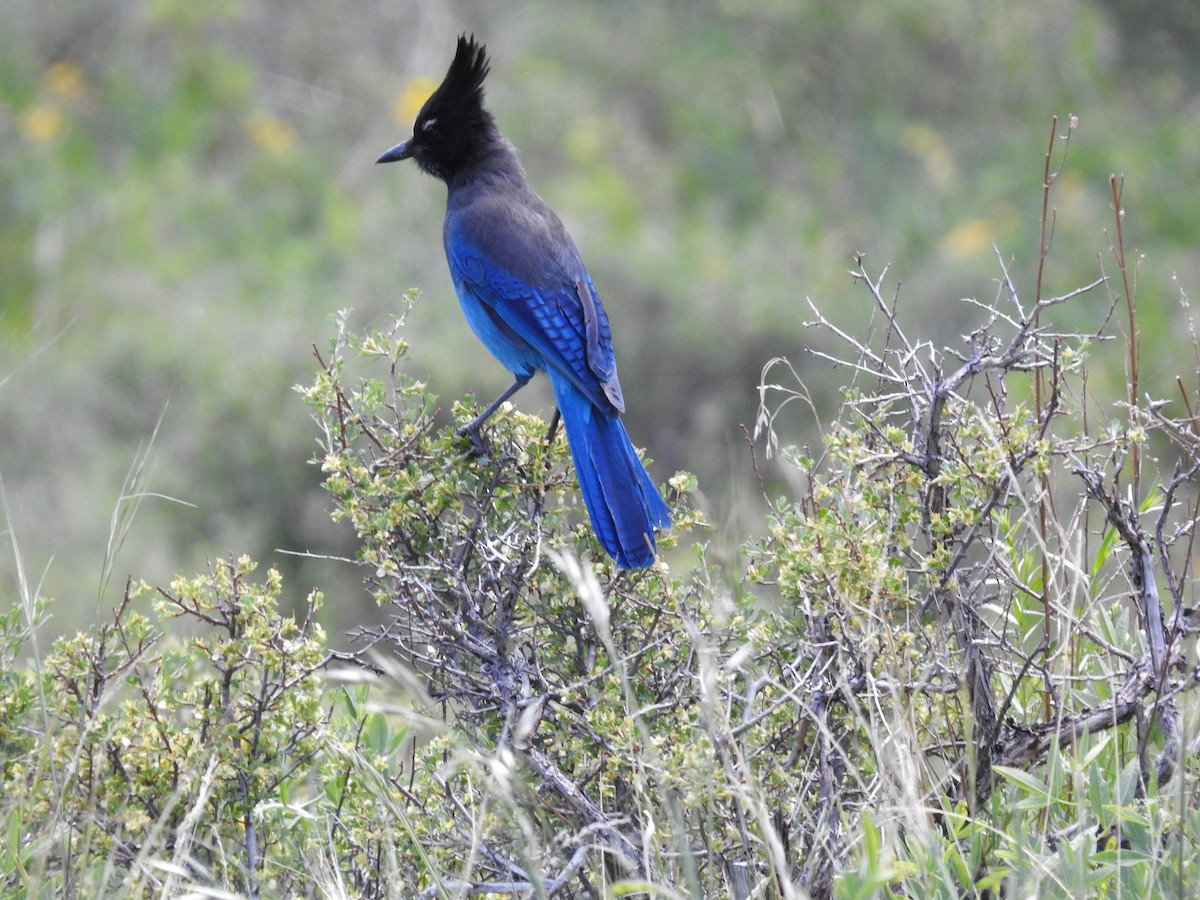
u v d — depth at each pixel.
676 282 18.83
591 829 6.61
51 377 17.06
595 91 23.98
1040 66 25.20
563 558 6.40
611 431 8.81
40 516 14.94
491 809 6.91
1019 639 7.78
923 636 7.13
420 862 6.92
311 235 21.44
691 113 23.78
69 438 16.39
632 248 19.75
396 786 7.19
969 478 7.17
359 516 7.64
